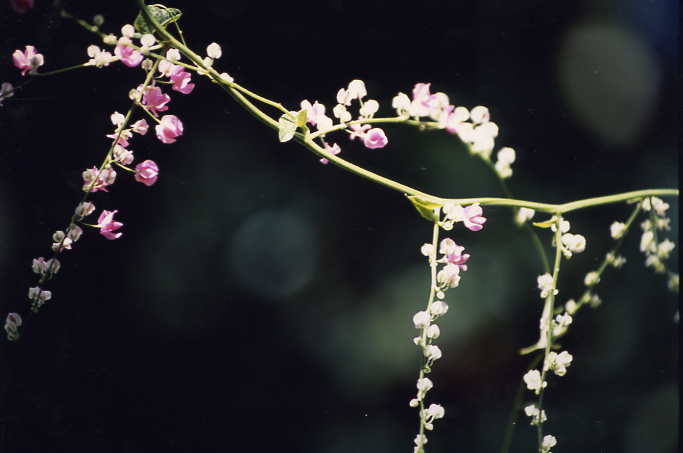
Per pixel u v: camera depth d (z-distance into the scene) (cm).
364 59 155
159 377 147
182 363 150
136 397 143
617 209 152
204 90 151
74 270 137
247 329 154
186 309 152
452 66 156
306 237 159
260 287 157
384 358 150
